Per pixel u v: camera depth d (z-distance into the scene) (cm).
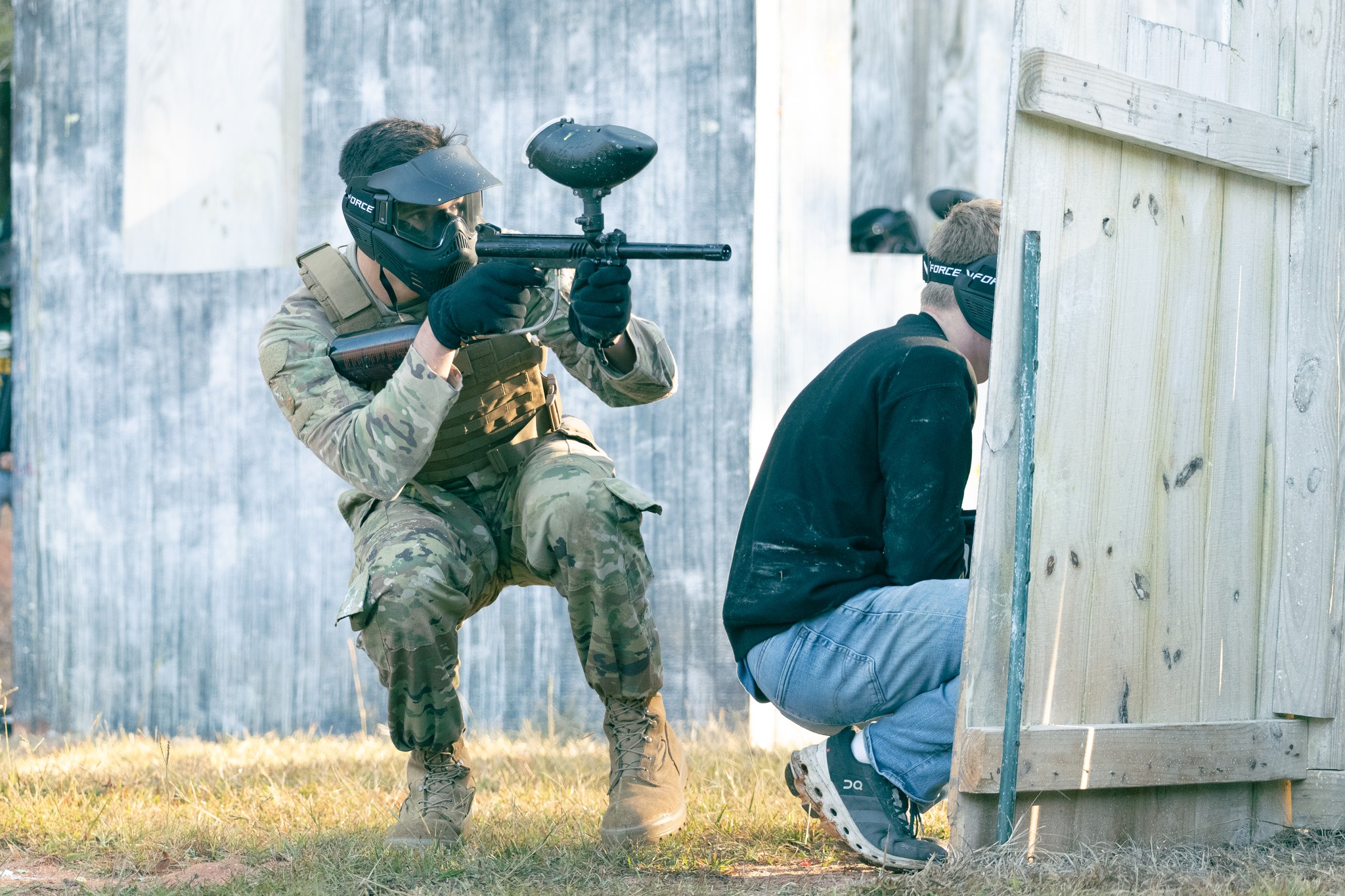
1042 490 788
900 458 798
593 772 1245
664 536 1587
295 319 891
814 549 820
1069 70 767
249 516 1780
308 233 1748
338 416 845
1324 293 904
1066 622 802
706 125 1584
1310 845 862
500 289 792
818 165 1597
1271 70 900
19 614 1905
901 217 1795
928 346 814
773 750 1415
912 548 796
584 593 867
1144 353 835
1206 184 863
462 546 891
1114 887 718
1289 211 911
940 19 1845
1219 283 873
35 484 1898
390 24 1711
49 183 1903
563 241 791
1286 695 903
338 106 1736
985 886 699
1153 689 847
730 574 863
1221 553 883
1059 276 789
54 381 1891
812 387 862
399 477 827
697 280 1584
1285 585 906
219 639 1788
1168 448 850
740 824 941
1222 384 878
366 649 861
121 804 1074
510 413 927
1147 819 848
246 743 1553
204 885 777
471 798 902
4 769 1258
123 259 1853
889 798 817
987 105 1838
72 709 1859
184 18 1833
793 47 1584
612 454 1608
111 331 1858
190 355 1814
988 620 765
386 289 894
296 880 782
